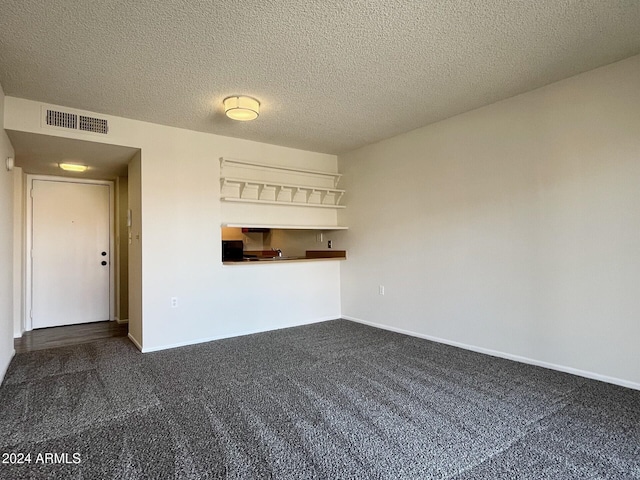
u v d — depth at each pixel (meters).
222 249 4.36
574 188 2.88
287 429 2.11
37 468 1.76
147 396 2.59
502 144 3.35
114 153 3.88
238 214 4.38
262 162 4.58
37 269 4.93
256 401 2.49
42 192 5.00
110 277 5.43
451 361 3.29
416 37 2.30
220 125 3.87
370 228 4.76
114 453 1.89
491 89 3.10
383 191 4.56
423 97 3.25
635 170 2.58
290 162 4.82
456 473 1.70
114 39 2.26
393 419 2.22
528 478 1.66
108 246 5.43
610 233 2.70
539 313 3.11
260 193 4.56
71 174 4.98
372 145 4.71
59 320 5.05
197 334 4.02
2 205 2.88
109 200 5.45
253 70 2.70
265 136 4.30
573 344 2.92
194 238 4.02
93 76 2.73
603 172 2.73
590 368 2.83
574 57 2.58
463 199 3.67
